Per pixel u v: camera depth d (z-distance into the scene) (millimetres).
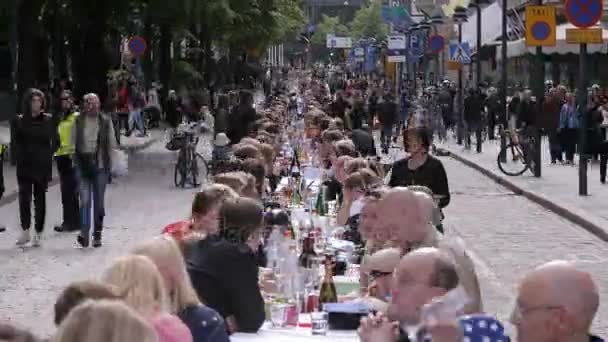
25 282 19547
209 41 81875
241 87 93688
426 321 7145
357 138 30016
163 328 7645
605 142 37531
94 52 50250
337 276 12758
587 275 6707
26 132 23500
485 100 63375
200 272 10367
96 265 21422
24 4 43250
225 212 10812
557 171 42781
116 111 52688
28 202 23641
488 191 37812
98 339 5570
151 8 47781
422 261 7668
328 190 20750
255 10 79500
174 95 66812
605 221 27625
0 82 69438
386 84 81750
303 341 9766
